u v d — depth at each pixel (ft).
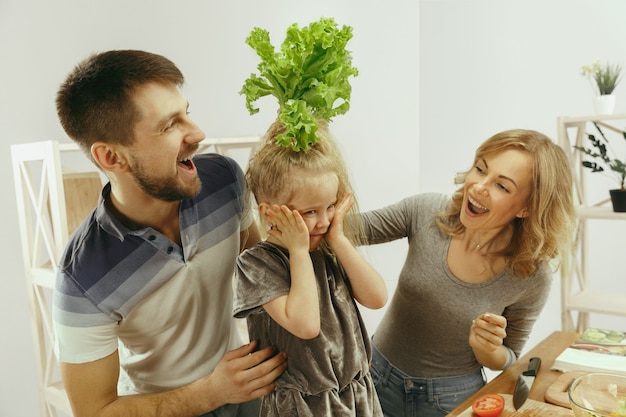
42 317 5.12
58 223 4.35
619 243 8.16
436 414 4.40
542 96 8.41
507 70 8.52
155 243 3.34
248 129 6.68
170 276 3.44
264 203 2.92
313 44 2.68
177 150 3.02
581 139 7.23
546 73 8.33
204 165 3.71
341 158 3.03
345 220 3.26
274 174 2.81
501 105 8.64
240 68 6.50
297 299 2.76
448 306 4.25
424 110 9.02
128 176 3.10
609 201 7.98
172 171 3.05
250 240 4.12
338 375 3.00
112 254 3.29
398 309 4.54
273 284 2.89
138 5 5.69
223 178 3.74
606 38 7.90
